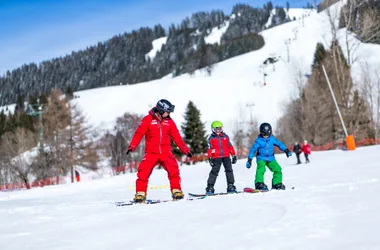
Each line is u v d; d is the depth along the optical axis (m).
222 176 18.86
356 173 12.70
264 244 3.04
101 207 6.71
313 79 52.16
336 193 5.87
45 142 42.09
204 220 4.33
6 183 38.69
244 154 56.97
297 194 6.26
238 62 154.62
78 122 42.38
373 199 4.84
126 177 26.62
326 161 22.73
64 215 5.79
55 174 39.69
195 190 11.48
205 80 112.06
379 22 35.50
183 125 56.41
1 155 40.44
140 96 107.75
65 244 3.63
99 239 3.75
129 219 4.88
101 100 108.25
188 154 7.40
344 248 2.76
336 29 37.12
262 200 5.75
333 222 3.63
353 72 60.78
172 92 107.25
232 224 3.94
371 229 3.25
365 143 43.22
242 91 102.81
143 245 3.35
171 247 3.20
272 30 180.50
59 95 43.25
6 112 138.62
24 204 10.64
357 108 41.53
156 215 5.03
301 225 3.59
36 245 3.68
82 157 42.06
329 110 46.81
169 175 7.32
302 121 48.72
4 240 4.04
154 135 7.20
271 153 8.58
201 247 3.12
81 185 24.14
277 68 117.75
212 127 9.01
